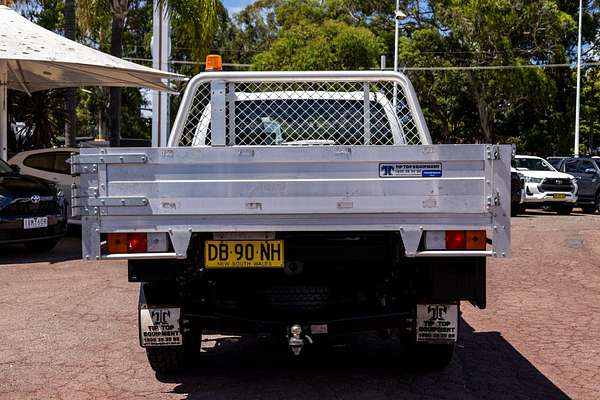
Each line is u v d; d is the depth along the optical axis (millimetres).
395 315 4969
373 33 39656
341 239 4730
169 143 5637
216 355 6191
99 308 8031
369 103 6438
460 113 40500
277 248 4609
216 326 5039
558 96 40625
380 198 4391
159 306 5012
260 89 6473
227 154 4402
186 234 4430
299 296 5238
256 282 5184
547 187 22188
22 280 9883
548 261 11758
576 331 7016
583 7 40875
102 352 6238
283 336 4988
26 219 11578
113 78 16469
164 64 18297
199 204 4418
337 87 6473
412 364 5598
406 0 40000
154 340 5031
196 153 4406
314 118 6484
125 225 4434
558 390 5184
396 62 34750
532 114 41281
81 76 16453
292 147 4387
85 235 4426
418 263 4738
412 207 4391
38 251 12828
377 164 4391
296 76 5379
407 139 6270
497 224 4391
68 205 14805
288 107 6477
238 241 4605
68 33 21094
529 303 8375
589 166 23562
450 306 4906
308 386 5262
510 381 5387
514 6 36438
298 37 37188
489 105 37344
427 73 37188
